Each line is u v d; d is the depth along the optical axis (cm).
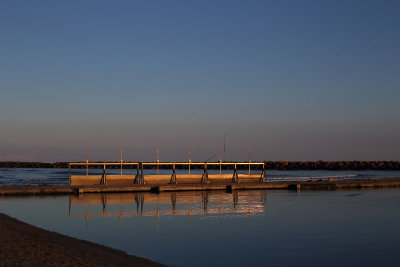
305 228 3856
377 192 7956
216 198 6481
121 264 2280
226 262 2647
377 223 4162
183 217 4466
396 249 3056
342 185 9125
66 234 3472
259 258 2761
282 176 15962
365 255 2878
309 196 6975
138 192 7356
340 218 4475
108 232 3584
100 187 7275
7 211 4875
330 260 2741
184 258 2725
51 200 6031
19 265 1902
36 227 3503
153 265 2416
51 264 1988
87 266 2048
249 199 6388
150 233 3553
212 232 3622
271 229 3791
